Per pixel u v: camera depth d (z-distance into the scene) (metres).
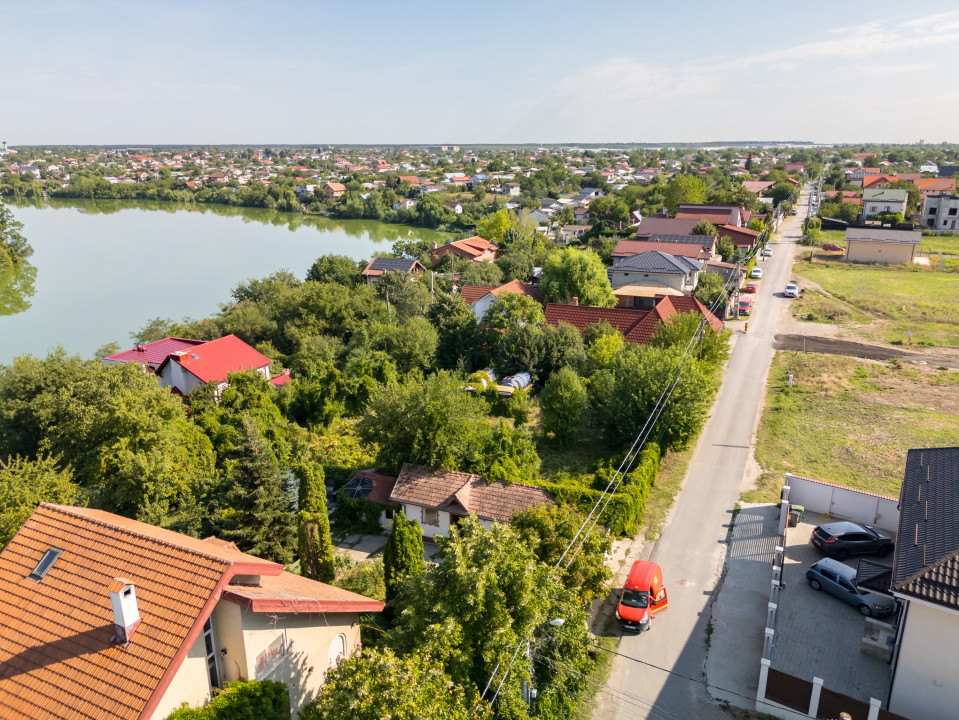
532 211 163.25
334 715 13.80
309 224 174.50
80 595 15.73
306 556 26.97
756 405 46.09
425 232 159.62
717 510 32.72
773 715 20.22
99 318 83.56
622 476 32.72
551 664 20.53
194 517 30.17
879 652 22.09
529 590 17.98
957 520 20.59
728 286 75.12
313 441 44.50
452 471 33.84
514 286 72.62
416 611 18.05
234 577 16.06
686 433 37.59
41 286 100.31
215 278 104.81
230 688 15.29
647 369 38.31
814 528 30.36
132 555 16.16
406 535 24.73
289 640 17.45
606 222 137.00
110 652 14.34
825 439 40.22
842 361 54.00
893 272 85.69
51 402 37.22
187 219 181.88
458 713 14.43
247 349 55.03
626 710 20.59
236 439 39.47
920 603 18.45
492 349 56.50
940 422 41.88
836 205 129.00
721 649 23.16
